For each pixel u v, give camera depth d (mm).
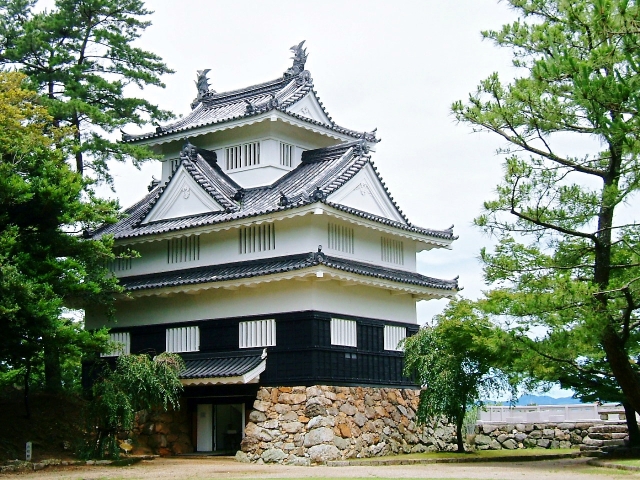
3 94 29969
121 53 40312
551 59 24219
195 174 36062
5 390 35875
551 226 25312
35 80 38250
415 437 35031
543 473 23438
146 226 37062
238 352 32562
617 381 27406
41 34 38188
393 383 34844
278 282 32219
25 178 29516
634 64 21172
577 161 25641
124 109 40531
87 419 29359
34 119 31781
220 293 33906
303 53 41531
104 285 32406
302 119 37500
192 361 33469
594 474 22859
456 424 36469
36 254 29031
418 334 33844
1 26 38906
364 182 35531
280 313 31922
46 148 30719
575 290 22984
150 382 29469
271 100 36156
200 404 34656
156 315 35750
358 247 34812
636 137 22219
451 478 21516
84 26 40406
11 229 27188
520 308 23672
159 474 24531
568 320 23688
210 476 23578
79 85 38312
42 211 28844
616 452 29828
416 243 38688
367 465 28469
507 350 25000
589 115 23094
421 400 33188
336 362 31750
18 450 29328
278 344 31781
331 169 35156
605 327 23422
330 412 30391
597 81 21203
